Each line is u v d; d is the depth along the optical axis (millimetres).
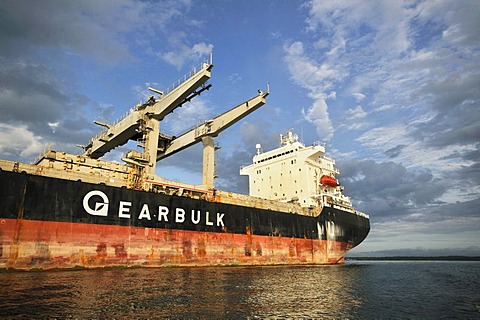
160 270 25453
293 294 16672
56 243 23016
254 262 34906
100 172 27781
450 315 13406
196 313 11719
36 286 15695
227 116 35031
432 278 30500
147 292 15203
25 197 22391
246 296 15391
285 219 39406
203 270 26859
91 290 15070
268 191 51219
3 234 21188
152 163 33250
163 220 28828
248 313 12047
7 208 21594
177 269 26859
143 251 27047
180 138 41156
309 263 40594
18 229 21766
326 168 51906
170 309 12094
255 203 37469
